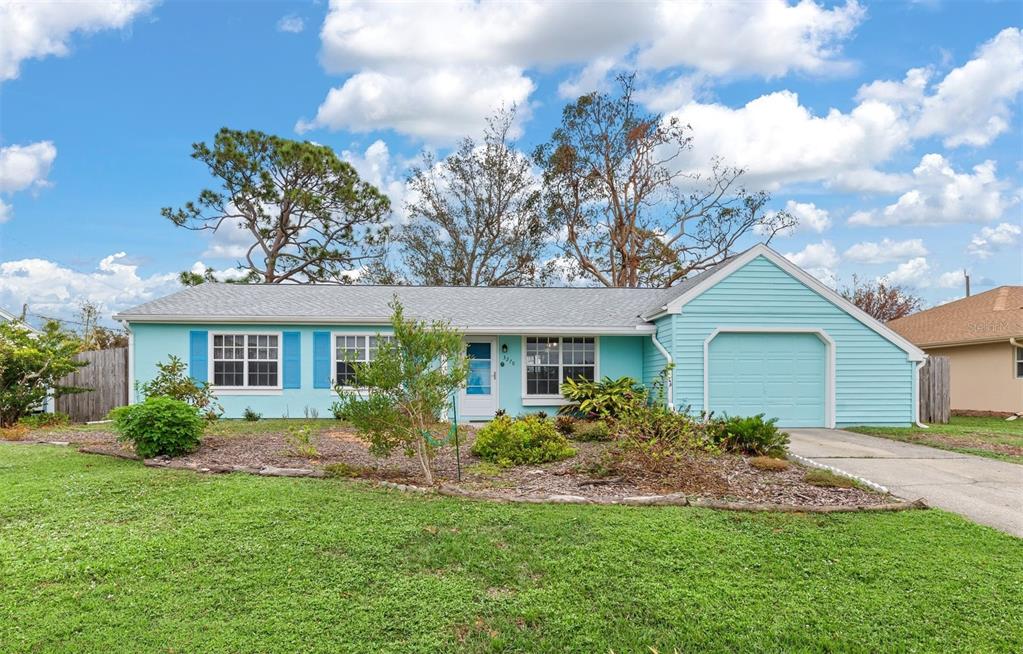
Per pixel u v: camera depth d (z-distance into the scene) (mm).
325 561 4871
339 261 29609
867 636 3943
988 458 10086
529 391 15930
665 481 7500
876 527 5930
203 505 6234
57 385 14938
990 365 19672
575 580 4602
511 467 8547
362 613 4086
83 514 5984
